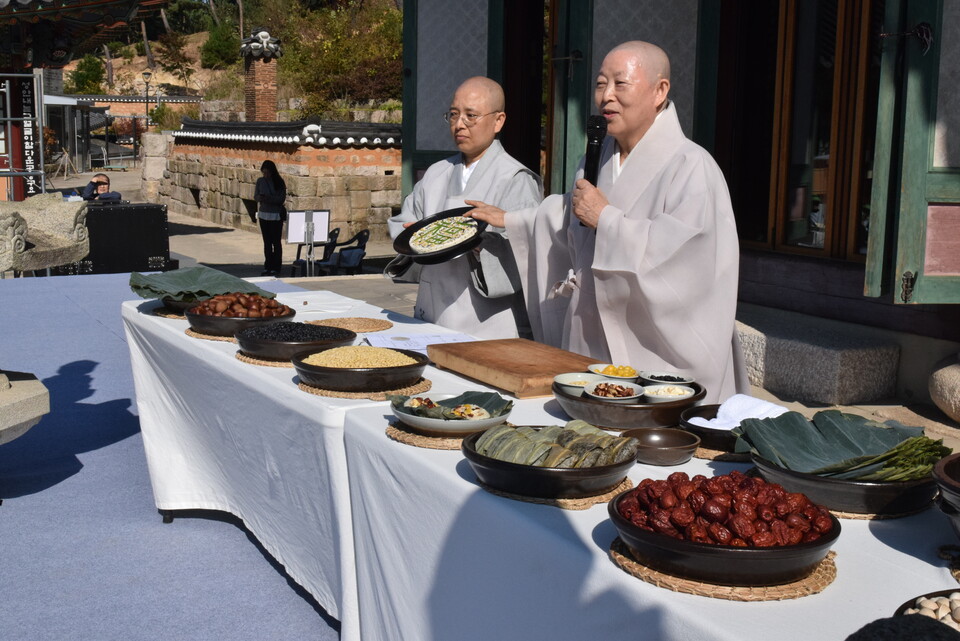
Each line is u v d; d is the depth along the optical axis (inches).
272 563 125.7
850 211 219.0
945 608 51.4
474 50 297.3
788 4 232.1
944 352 194.9
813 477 66.9
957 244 167.2
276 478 110.7
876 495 66.6
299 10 1096.2
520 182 146.7
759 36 244.5
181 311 142.9
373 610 90.5
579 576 60.9
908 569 59.8
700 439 81.8
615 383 92.4
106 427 190.5
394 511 84.0
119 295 346.0
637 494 60.9
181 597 115.7
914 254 165.2
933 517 68.6
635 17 237.1
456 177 151.9
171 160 927.0
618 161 127.0
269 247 508.4
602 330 128.0
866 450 74.4
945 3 159.0
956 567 59.3
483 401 90.6
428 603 79.0
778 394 209.9
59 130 1387.8
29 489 153.8
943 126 162.9
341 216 668.7
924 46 159.5
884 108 163.3
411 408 85.9
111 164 1604.3
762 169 248.4
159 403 140.2
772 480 70.2
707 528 57.1
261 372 109.7
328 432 94.0
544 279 138.1
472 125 146.2
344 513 95.2
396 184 684.1
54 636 105.7
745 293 243.1
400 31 989.8
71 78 2166.6
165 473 138.9
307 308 155.5
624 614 57.4
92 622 109.2
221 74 1941.4
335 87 983.6
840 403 199.3
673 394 89.0
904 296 165.9
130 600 114.9
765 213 248.7
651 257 115.5
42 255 148.6
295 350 112.1
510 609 67.9
